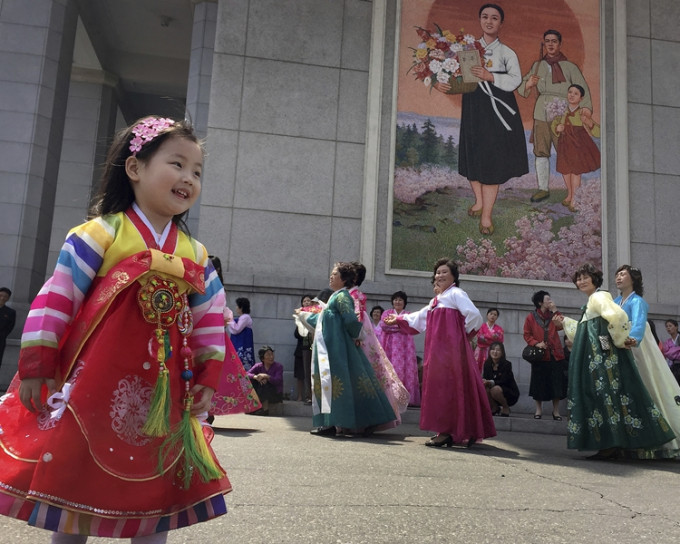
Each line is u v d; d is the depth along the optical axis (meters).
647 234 10.34
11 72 10.71
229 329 8.00
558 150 10.29
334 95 10.20
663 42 11.01
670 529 2.56
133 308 1.52
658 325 9.94
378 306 8.99
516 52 10.48
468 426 5.12
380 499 2.86
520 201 10.09
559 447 5.70
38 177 10.59
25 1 10.98
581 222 10.15
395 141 10.05
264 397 7.39
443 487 3.25
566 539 2.34
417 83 10.25
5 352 9.83
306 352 8.36
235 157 9.79
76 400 1.38
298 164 9.93
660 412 4.74
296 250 9.70
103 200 1.64
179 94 17.52
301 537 2.19
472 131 10.20
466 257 9.85
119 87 16.84
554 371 7.88
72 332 1.48
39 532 2.18
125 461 1.40
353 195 9.98
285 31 10.26
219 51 10.04
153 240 1.60
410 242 9.82
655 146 10.63
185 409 1.55
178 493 1.47
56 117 11.07
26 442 1.40
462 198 10.00
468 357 5.28
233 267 9.51
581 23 10.70
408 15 10.41
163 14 14.52
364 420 5.65
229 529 2.24
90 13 14.05
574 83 10.52
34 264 10.45
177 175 1.61
